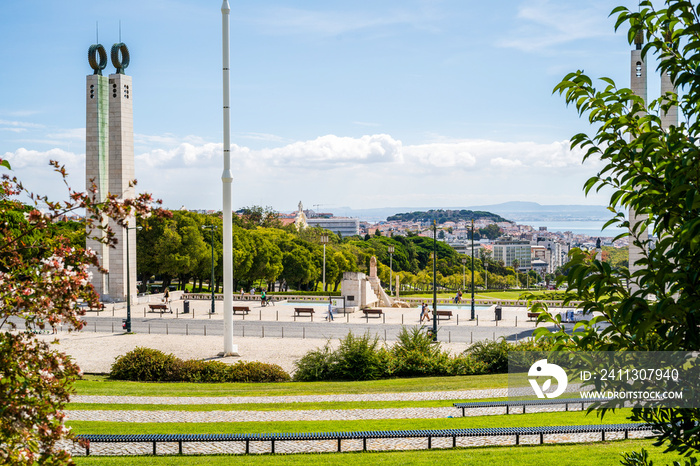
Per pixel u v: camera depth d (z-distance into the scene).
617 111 5.80
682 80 5.27
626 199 5.87
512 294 86.06
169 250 67.69
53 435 6.64
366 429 16.73
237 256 75.19
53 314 6.79
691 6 5.21
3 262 6.77
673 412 5.52
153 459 14.17
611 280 5.31
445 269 134.75
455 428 16.39
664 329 5.06
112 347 35.19
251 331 41.88
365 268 106.00
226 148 30.19
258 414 19.03
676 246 5.12
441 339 38.47
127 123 60.84
